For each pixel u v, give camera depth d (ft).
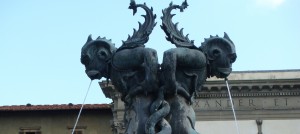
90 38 30.86
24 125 147.33
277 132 131.34
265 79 132.77
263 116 132.46
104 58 30.17
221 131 131.23
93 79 30.55
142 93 28.81
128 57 29.09
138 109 28.58
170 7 30.58
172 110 28.45
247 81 132.46
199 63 29.25
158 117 27.43
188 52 28.91
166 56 28.07
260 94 133.59
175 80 28.12
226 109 132.36
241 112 132.67
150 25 30.04
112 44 30.53
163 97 28.14
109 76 30.50
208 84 132.16
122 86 29.40
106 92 131.44
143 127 28.07
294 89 133.59
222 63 30.12
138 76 29.09
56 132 145.89
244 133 131.03
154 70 28.09
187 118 28.53
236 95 133.80
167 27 29.94
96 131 145.38
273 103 133.08
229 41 30.37
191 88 29.32
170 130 27.35
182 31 30.09
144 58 28.43
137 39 29.78
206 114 132.46
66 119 147.13
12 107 146.10
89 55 30.30
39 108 145.59
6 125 147.54
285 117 132.57
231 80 132.46
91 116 147.02
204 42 30.37
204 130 131.44
